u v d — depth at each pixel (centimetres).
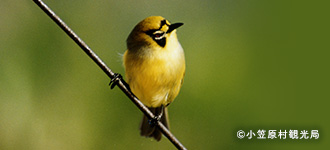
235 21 1445
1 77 1160
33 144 1148
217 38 1422
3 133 1134
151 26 873
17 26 1230
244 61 1368
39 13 1243
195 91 1280
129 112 1196
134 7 1384
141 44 878
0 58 1178
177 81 912
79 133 1172
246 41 1411
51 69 1198
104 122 1184
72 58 1220
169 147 1206
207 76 1320
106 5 1358
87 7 1325
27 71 1180
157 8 1435
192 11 1453
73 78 1202
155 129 1062
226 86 1307
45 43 1214
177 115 1237
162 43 876
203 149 1224
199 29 1441
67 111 1179
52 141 1156
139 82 898
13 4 1244
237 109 1272
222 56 1373
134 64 884
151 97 923
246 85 1311
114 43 1321
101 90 1204
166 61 875
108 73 730
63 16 1308
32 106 1163
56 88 1187
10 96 1156
